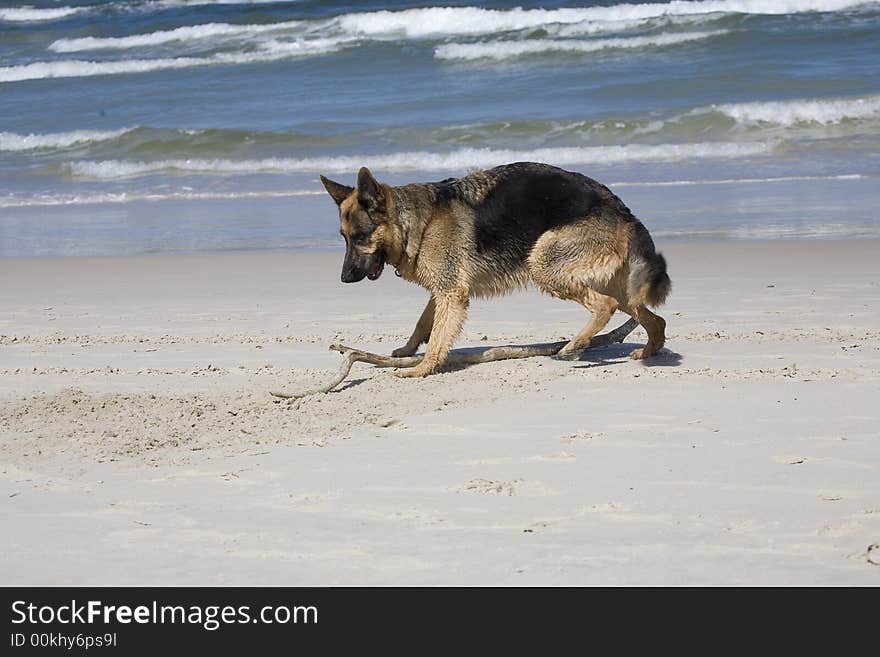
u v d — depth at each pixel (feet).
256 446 30.55
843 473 26.66
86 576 22.21
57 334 47.60
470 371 38.47
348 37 150.10
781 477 26.53
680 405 33.22
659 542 22.88
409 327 47.01
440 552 22.74
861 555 21.94
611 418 32.09
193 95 130.52
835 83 112.47
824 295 50.06
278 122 112.68
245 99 126.62
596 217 38.06
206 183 94.02
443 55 137.59
